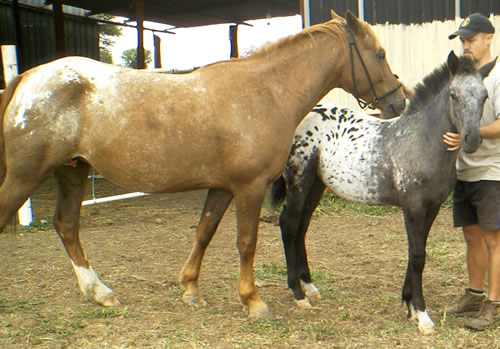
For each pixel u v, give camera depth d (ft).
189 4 48.26
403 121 10.53
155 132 9.68
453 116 9.10
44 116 9.47
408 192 9.95
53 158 9.70
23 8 46.68
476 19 9.73
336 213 20.75
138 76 10.01
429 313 10.84
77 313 10.67
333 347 9.17
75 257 11.29
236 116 9.80
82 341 9.25
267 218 19.72
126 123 9.62
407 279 10.43
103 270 13.79
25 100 9.51
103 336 9.57
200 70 10.33
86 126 9.71
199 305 11.26
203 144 9.80
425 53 22.07
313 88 10.70
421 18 21.93
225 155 9.87
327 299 11.75
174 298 11.73
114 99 9.65
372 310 11.01
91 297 11.34
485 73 9.04
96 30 54.80
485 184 9.86
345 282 12.89
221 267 14.17
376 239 17.03
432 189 9.77
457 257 14.64
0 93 9.95
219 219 11.23
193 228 18.95
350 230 18.29
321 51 10.70
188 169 9.93
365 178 10.69
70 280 12.89
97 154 9.84
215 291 12.21
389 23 22.33
